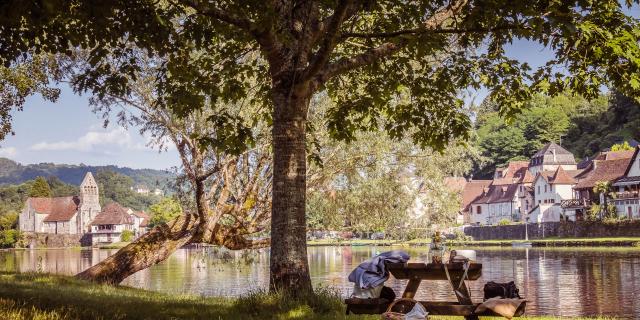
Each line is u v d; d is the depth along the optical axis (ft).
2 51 38.78
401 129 54.90
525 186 456.45
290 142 41.04
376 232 90.68
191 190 86.63
